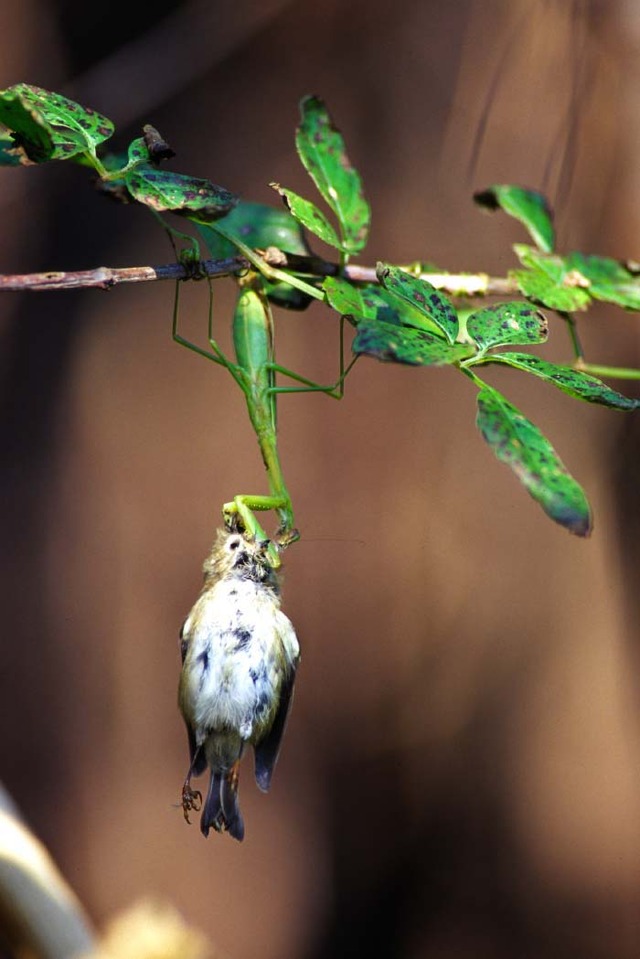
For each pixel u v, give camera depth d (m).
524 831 6.54
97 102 6.21
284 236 3.93
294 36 6.55
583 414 5.79
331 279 3.85
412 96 6.22
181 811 6.69
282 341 6.53
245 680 3.86
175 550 6.78
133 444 6.82
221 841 6.70
